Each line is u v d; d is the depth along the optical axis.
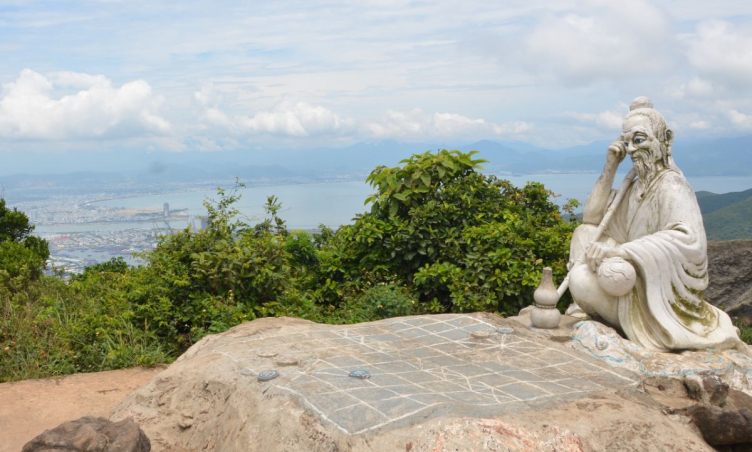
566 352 5.32
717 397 4.57
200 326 7.38
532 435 3.62
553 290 5.87
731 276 8.77
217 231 8.41
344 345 5.47
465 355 5.22
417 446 3.53
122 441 3.86
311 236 9.56
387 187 9.14
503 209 9.29
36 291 9.01
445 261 8.45
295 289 8.16
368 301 7.88
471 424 3.62
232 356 5.17
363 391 4.31
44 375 6.64
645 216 5.78
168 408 4.93
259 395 4.43
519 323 6.16
